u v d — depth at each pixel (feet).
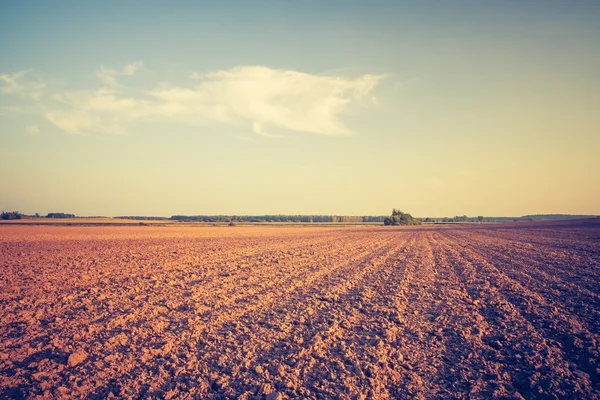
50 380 22.72
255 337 30.42
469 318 35.73
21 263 72.84
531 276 57.72
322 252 102.22
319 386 22.20
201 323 33.99
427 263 77.05
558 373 23.43
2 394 21.09
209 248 114.42
